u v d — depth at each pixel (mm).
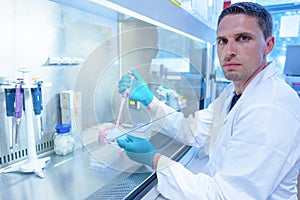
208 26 1591
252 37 884
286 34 2850
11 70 980
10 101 918
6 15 938
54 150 1158
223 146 1077
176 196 935
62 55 1222
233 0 1654
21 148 1038
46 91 1145
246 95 1038
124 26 1486
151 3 909
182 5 1170
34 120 1066
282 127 832
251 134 850
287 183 944
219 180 873
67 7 1206
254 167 807
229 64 931
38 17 1076
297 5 2719
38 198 811
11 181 913
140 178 991
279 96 903
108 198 833
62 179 934
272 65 1077
